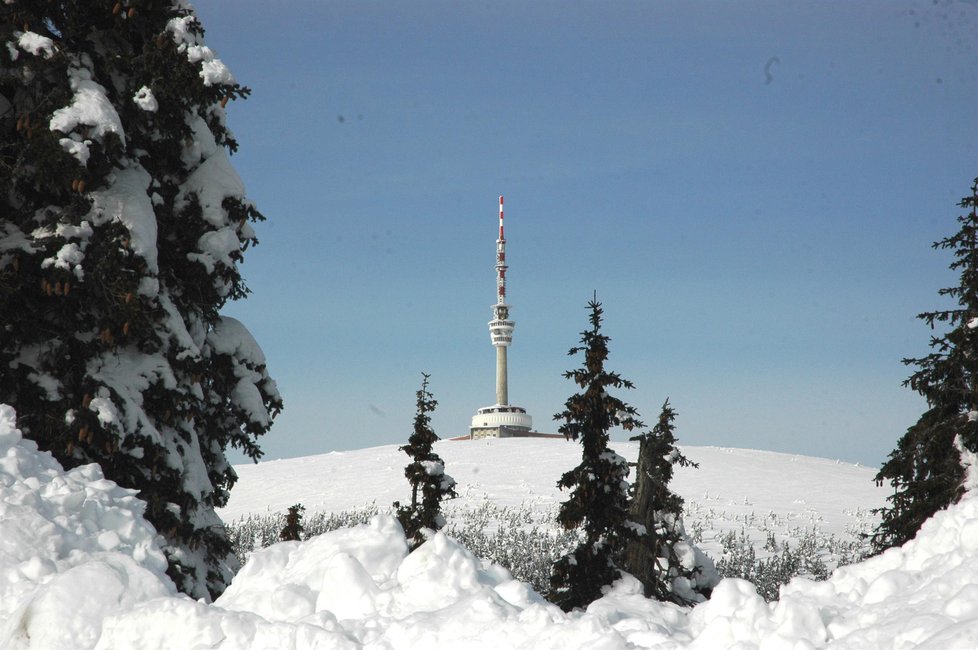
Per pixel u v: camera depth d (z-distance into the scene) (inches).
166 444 796.0
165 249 850.1
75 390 758.5
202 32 876.6
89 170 767.1
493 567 406.3
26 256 742.5
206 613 354.9
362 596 374.6
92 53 836.0
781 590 391.9
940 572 356.2
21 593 421.4
